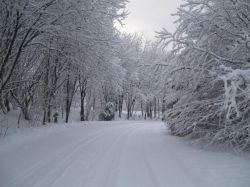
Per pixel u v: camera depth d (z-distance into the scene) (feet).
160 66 36.63
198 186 18.33
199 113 33.09
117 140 41.73
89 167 23.85
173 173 21.79
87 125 66.44
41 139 36.78
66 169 22.99
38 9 35.27
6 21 36.91
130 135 49.88
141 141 41.04
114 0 45.96
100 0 43.16
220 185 18.02
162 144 37.35
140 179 20.53
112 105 120.67
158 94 40.32
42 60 53.52
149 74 38.52
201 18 31.83
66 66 56.29
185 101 35.91
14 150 27.96
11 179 19.70
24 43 41.60
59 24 39.70
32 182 19.31
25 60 50.67
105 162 25.86
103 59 52.03
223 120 31.22
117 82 94.58
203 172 21.24
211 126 33.19
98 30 45.50
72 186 18.76
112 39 49.78
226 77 23.35
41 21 37.76
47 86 57.11
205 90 33.78
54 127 52.11
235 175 19.93
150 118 171.01
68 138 40.63
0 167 21.97
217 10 30.42
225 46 32.58
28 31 37.09
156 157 28.19
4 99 54.13
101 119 117.70
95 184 19.29
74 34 41.34
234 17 30.60
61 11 37.78
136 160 26.86
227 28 31.17
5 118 49.80
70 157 27.63
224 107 23.39
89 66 52.65
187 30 32.01
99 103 121.80
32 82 54.75
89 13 40.60
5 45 40.68
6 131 38.86
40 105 57.47
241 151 27.99
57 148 31.76
